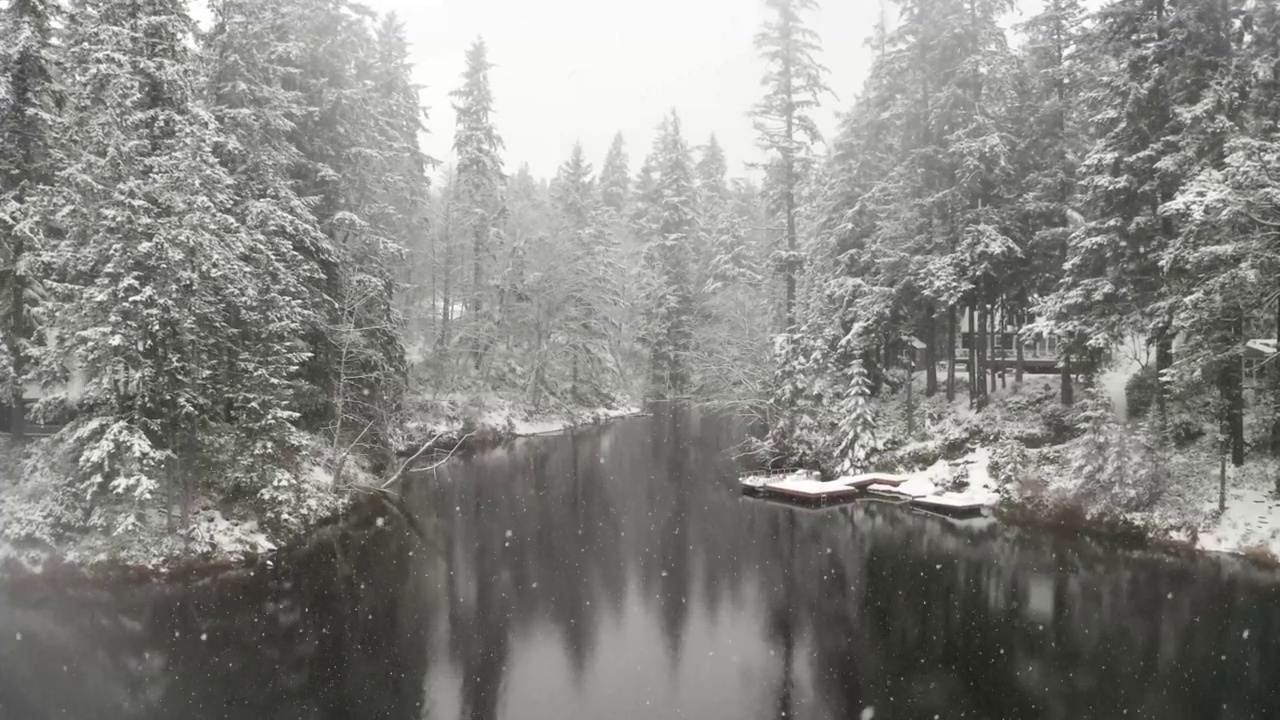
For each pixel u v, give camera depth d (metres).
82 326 16.80
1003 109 27.75
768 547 20.38
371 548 20.03
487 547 20.25
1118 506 20.94
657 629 14.72
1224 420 20.48
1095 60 24.53
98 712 11.30
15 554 16.67
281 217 20.12
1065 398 25.53
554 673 12.76
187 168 16.56
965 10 26.91
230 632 14.42
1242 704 11.51
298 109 22.98
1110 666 12.93
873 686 12.27
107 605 15.76
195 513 18.86
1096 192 21.34
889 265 28.27
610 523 22.97
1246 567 17.62
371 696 11.87
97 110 16.59
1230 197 16.09
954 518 23.45
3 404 20.08
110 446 16.08
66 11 18.72
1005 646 13.84
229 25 21.09
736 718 11.20
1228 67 19.11
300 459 22.55
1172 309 19.81
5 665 12.97
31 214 17.69
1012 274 27.30
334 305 24.34
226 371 19.81
